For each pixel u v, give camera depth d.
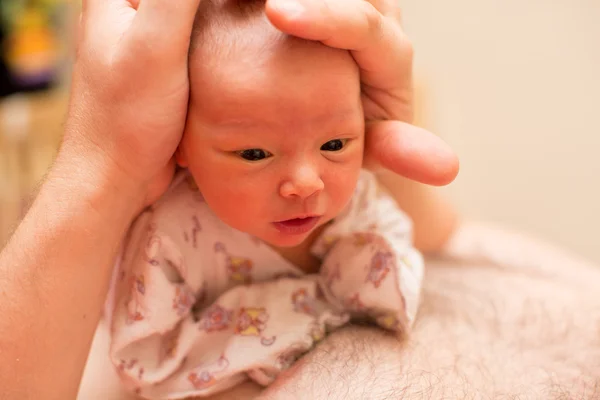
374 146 0.53
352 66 0.49
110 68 0.50
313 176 0.47
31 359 0.51
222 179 0.49
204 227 0.60
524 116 1.48
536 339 0.67
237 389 0.60
